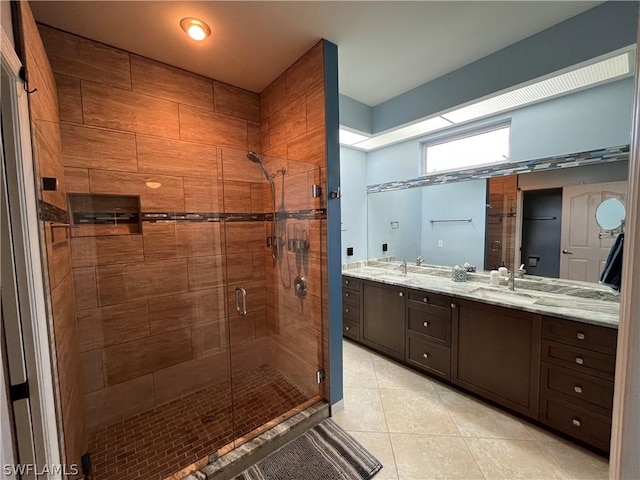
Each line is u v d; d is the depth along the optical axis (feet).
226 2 5.01
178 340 7.55
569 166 7.02
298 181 7.24
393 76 7.82
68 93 5.79
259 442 5.54
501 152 8.42
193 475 4.87
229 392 7.65
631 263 1.62
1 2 3.14
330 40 6.21
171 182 7.25
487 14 5.53
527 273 7.76
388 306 9.19
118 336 6.69
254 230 8.79
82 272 6.17
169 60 6.83
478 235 8.84
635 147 1.59
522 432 6.04
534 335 6.01
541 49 6.08
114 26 5.57
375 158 11.93
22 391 3.40
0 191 3.07
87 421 6.17
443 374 7.77
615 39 5.24
